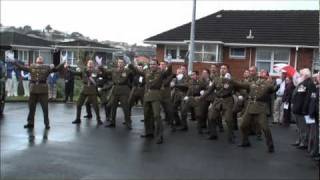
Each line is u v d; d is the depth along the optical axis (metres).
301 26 33.84
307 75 12.50
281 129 16.81
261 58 33.53
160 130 12.97
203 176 9.52
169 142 13.09
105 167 10.09
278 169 10.26
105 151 11.66
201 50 34.59
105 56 56.56
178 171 9.87
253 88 12.28
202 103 14.72
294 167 10.49
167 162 10.65
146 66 15.87
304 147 12.76
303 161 11.13
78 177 9.31
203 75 15.37
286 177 9.59
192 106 15.23
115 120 15.93
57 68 15.04
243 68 33.94
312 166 10.62
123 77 15.34
